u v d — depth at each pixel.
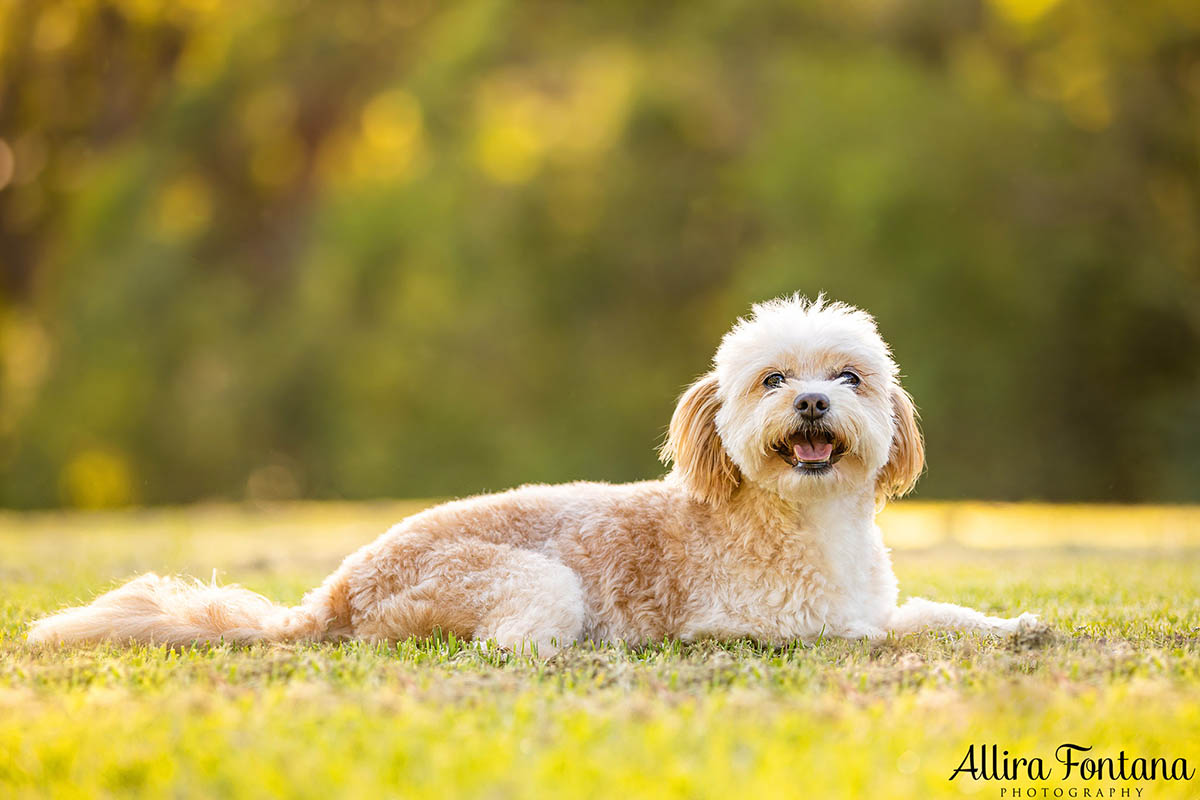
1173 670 4.05
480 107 24.75
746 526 5.03
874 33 24.03
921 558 9.62
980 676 3.98
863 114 22.33
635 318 24.69
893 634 4.96
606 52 24.83
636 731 3.30
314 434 25.42
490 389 24.31
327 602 5.04
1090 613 5.67
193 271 26.44
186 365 25.95
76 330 25.92
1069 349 22.38
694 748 3.16
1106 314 22.12
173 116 27.38
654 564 5.10
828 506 5.01
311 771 2.96
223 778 2.93
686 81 23.98
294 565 8.97
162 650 4.51
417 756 3.08
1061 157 22.36
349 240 24.67
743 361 5.21
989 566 8.59
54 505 26.14
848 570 5.02
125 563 9.16
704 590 5.04
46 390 26.19
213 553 10.30
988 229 21.92
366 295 24.84
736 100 24.09
